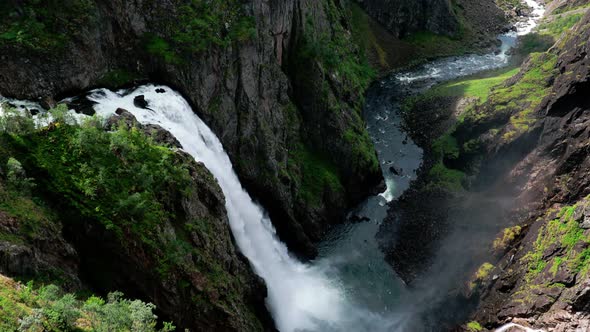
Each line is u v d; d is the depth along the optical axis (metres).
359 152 77.25
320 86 76.19
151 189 41.66
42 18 49.47
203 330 42.50
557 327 46.69
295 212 70.25
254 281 53.47
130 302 35.03
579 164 59.53
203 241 44.94
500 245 60.66
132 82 57.00
